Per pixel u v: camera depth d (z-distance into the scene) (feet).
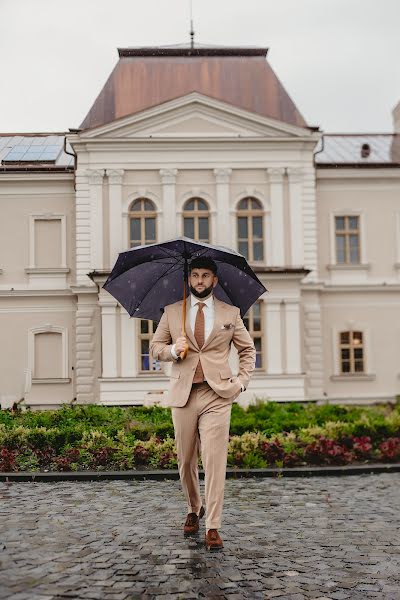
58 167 86.84
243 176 82.17
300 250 81.66
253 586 16.83
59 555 19.08
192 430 20.52
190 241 20.71
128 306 22.93
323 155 96.22
